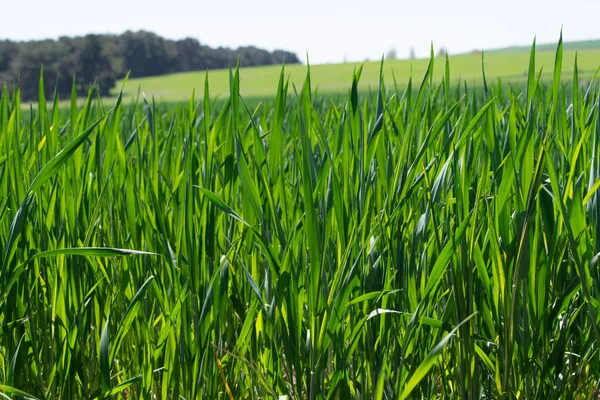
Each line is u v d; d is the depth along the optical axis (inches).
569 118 78.7
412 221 61.6
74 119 69.8
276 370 57.2
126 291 66.4
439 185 56.6
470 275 52.5
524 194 55.4
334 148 62.8
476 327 57.9
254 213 60.6
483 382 61.2
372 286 56.2
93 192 71.9
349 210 57.1
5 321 60.1
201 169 65.6
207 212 61.0
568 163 64.5
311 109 57.5
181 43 3555.6
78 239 66.1
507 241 55.4
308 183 48.5
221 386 64.2
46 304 63.4
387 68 2137.1
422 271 56.7
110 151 61.1
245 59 3944.4
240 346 59.7
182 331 56.4
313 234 48.9
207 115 58.2
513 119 60.6
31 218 62.7
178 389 57.4
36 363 59.0
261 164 59.1
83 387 61.9
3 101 65.4
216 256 63.1
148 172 70.4
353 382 56.9
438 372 63.6
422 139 66.2
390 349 59.2
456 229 55.2
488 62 2129.7
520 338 55.9
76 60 2180.1
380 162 57.7
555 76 58.9
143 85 2352.4
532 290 54.6
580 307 56.9
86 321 64.1
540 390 57.2
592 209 58.9
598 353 61.1
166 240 58.2
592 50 2455.7
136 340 64.7
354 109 57.2
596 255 52.9
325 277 53.4
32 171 69.4
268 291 59.2
